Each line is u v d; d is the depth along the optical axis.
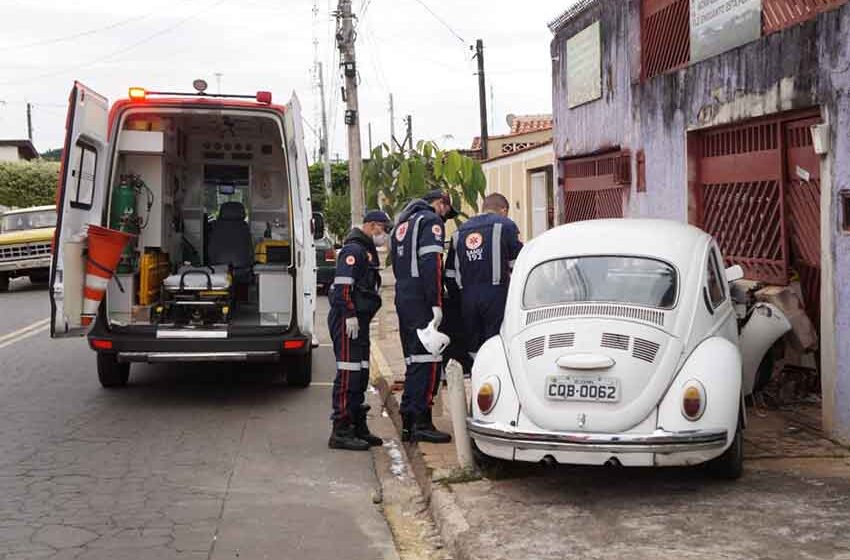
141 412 9.51
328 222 34.72
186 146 12.17
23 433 8.55
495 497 6.30
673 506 5.92
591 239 7.05
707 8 9.15
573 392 6.00
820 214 7.50
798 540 5.25
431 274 7.70
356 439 8.14
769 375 8.12
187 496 6.72
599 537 5.43
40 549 5.61
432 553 5.77
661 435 5.82
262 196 12.66
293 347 9.63
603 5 11.94
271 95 9.84
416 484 7.19
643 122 10.75
